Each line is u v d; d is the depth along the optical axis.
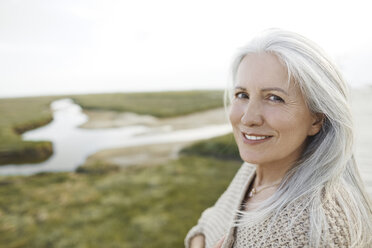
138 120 32.72
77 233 6.62
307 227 0.91
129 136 23.83
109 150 17.23
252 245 1.04
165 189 9.18
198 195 8.48
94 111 40.53
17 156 16.88
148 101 47.94
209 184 9.37
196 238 1.77
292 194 1.00
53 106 47.44
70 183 10.63
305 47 0.94
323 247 0.87
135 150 16.55
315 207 0.92
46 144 18.12
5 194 9.68
